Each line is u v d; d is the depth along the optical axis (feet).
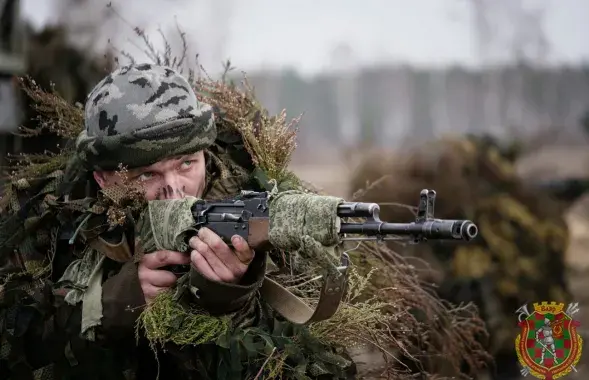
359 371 18.40
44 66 29.43
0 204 18.52
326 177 98.84
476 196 31.04
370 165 31.55
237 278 15.80
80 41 31.65
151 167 16.60
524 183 33.04
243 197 15.56
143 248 16.39
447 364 20.53
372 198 30.63
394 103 160.86
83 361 16.55
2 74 28.66
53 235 17.40
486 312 28.27
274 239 15.01
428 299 20.18
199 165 17.04
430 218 14.01
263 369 16.12
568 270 32.73
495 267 29.60
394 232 14.14
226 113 18.44
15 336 16.55
